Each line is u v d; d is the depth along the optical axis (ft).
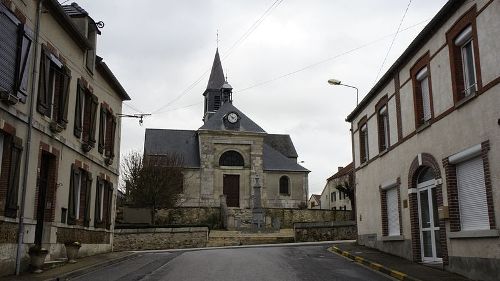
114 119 70.95
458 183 41.32
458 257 40.45
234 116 170.19
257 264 49.67
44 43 45.73
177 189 137.90
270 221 136.15
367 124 68.69
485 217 37.14
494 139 35.14
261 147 167.43
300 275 41.24
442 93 43.60
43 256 41.93
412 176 50.75
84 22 57.31
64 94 50.31
